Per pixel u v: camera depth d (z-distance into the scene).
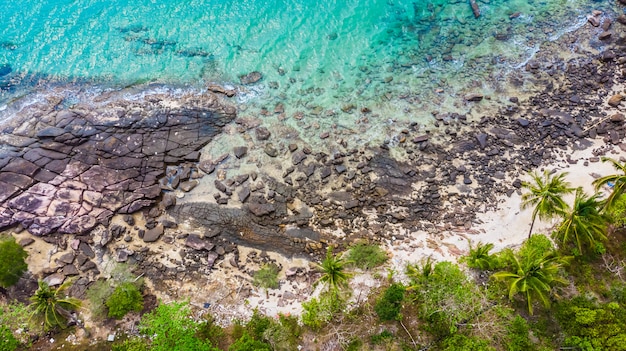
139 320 30.75
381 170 37.66
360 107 41.97
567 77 42.97
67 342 29.80
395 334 29.38
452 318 28.94
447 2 50.41
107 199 35.56
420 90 43.06
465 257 32.19
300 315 30.69
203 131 39.88
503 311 29.36
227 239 34.53
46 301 28.17
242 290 32.09
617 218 32.09
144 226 35.12
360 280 32.00
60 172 36.59
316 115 41.41
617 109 40.06
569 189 29.61
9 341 29.03
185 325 29.36
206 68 44.91
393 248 33.66
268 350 27.81
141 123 39.69
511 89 42.56
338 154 38.50
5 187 35.50
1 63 45.09
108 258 33.47
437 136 39.56
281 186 36.88
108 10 49.34
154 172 37.22
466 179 36.72
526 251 30.98
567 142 38.38
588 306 28.78
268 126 40.66
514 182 36.25
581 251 31.62
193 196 36.56
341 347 29.08
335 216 35.34
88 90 42.97
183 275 32.84
